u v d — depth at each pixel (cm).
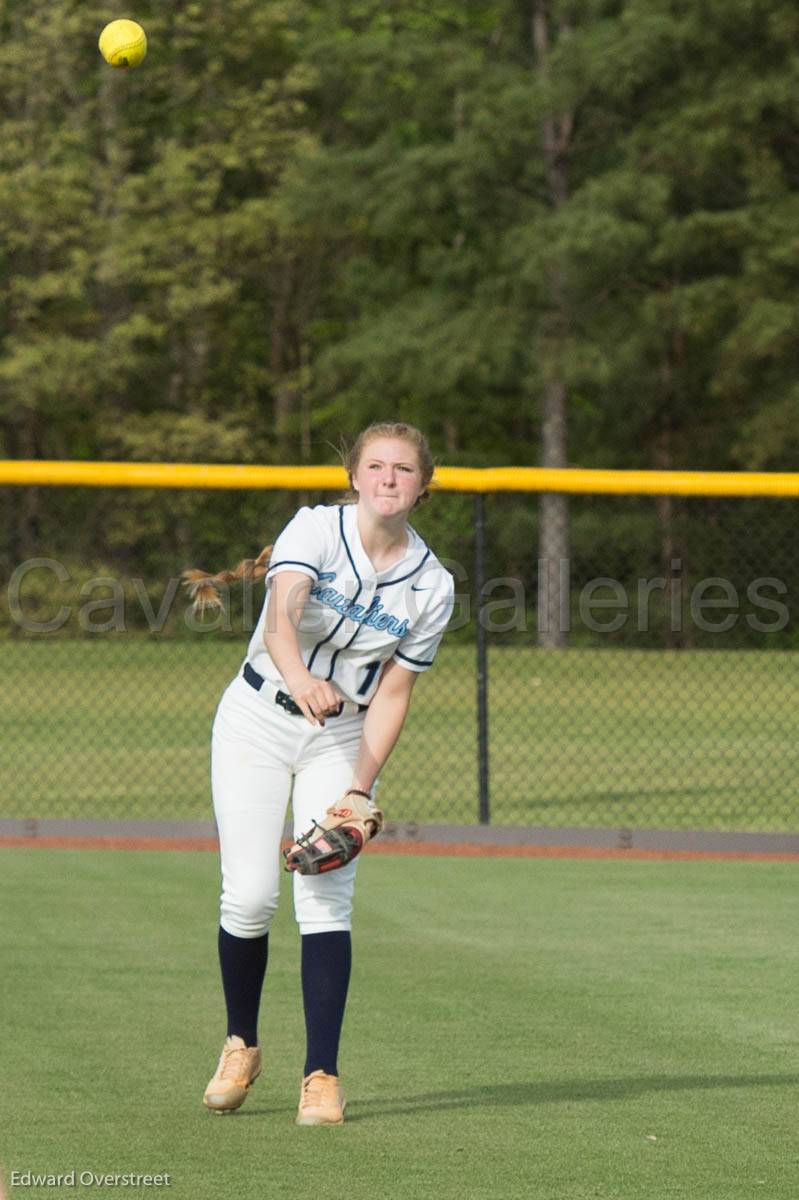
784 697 6325
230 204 13138
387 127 11881
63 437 13938
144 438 12569
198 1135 1600
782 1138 1602
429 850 3369
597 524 9144
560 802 4147
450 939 2536
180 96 12962
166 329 12675
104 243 12506
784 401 11031
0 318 12794
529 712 6034
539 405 12412
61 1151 1548
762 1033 2005
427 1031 2008
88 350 12256
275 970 2338
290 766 1659
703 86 10719
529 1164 1516
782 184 10950
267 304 14550
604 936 2562
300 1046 1956
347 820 1584
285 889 2931
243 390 14362
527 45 11775
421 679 7062
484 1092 1758
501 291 11044
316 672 1644
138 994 2186
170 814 3947
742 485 3509
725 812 3994
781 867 3203
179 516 9619
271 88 12656
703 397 12544
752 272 10581
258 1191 1434
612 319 11012
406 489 1593
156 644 7906
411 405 13238
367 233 13462
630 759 4928
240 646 7869
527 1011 2106
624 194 10475
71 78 12662
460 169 10762
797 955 2431
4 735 5428
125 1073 1822
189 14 12562
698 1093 1755
